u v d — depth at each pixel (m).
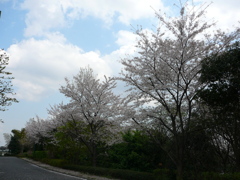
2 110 14.34
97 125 20.02
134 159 17.86
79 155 22.83
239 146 12.05
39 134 33.28
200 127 11.86
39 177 14.64
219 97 9.51
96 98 20.67
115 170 15.23
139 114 13.37
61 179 13.73
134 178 13.61
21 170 19.89
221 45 12.05
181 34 12.16
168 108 12.86
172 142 14.73
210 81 9.83
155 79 12.88
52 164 25.81
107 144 19.97
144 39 12.93
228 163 14.05
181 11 12.17
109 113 19.25
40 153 35.41
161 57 12.48
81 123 21.00
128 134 19.44
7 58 13.71
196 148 13.16
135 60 13.27
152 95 12.95
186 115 13.54
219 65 9.34
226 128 12.06
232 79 9.10
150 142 17.45
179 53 12.11
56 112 24.03
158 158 17.45
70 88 20.31
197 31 12.02
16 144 72.75
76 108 19.77
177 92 12.40
